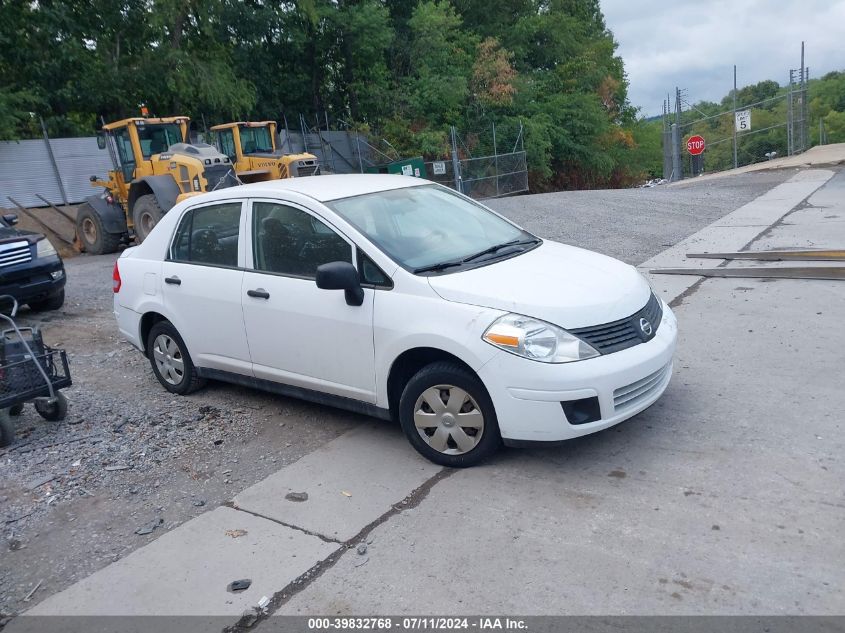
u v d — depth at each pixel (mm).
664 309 5023
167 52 24375
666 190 19000
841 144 27391
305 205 5109
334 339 4883
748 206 14664
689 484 4098
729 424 4785
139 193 16016
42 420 5996
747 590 3205
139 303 6297
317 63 31531
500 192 29734
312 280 5008
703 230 12305
